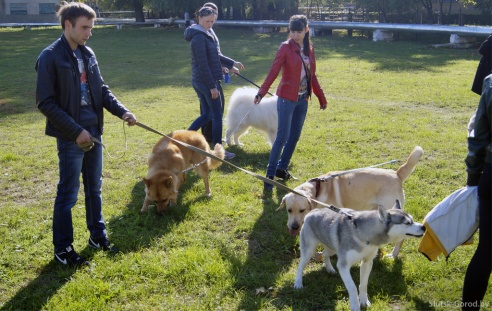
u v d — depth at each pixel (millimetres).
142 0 40781
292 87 6176
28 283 4301
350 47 23250
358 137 8586
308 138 8648
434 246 3744
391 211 3549
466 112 10266
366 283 3826
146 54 22953
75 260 4512
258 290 4070
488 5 27156
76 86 4238
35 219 5641
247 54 21422
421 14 30250
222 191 6422
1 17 47031
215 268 4363
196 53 7496
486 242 3264
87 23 4141
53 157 8062
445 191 6133
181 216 5645
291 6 37188
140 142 8906
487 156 3311
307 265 4547
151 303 3955
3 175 7234
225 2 35250
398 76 14789
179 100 12773
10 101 13180
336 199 4816
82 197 6227
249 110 8094
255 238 5098
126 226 5398
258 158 7875
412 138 8445
